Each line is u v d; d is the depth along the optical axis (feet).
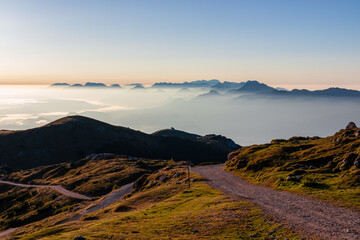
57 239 90.43
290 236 87.71
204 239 88.22
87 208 310.24
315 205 126.93
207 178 249.75
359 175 160.15
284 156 259.60
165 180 300.81
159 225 108.06
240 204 135.54
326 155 226.17
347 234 88.48
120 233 96.58
